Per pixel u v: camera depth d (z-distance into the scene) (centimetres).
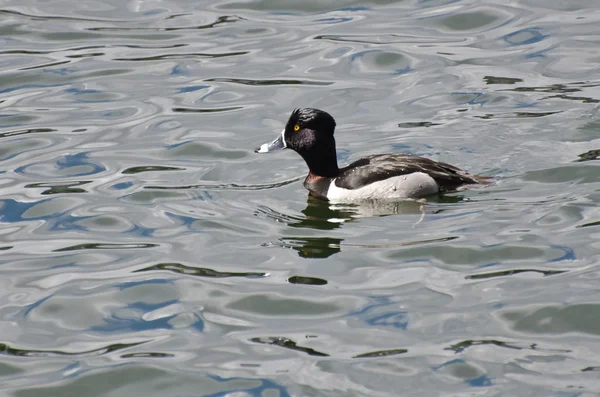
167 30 2102
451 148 1552
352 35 2045
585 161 1459
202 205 1408
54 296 1165
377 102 1759
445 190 1398
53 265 1244
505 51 1934
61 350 1051
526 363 983
